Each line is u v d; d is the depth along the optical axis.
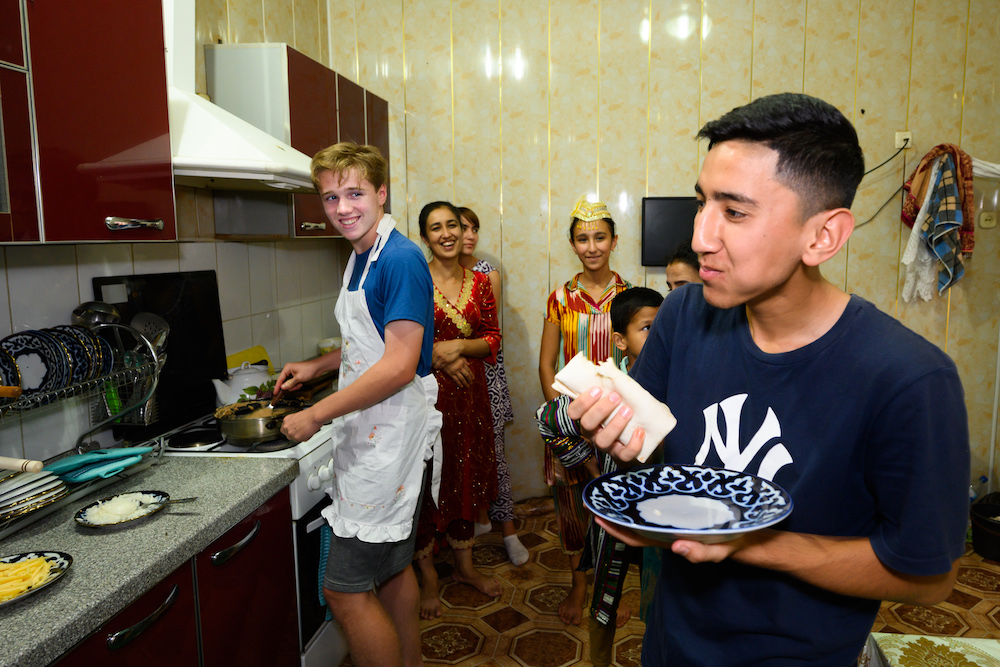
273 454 1.66
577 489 1.98
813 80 2.77
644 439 0.72
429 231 2.31
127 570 1.05
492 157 2.97
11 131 1.04
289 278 2.63
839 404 0.69
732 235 0.63
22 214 1.06
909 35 2.71
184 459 1.62
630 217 2.94
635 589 2.37
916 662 1.08
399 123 3.01
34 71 1.07
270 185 1.68
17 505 1.19
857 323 0.68
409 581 1.71
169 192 1.42
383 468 1.50
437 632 2.12
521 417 3.11
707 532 0.58
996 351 2.82
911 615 2.20
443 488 2.27
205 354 1.99
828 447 0.70
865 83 2.75
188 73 1.71
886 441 0.65
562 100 2.91
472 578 2.38
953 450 0.63
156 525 1.24
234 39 2.22
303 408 1.83
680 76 2.83
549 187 2.96
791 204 0.61
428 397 1.65
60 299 1.52
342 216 1.50
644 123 2.87
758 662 0.77
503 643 2.05
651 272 2.95
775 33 2.76
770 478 0.74
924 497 0.63
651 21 2.82
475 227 2.84
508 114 2.94
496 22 2.90
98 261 1.62
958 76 2.71
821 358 0.70
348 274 1.60
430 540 2.24
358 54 3.00
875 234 2.84
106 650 1.00
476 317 2.38
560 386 0.75
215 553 1.29
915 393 0.63
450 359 2.23
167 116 1.40
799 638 0.74
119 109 1.26
